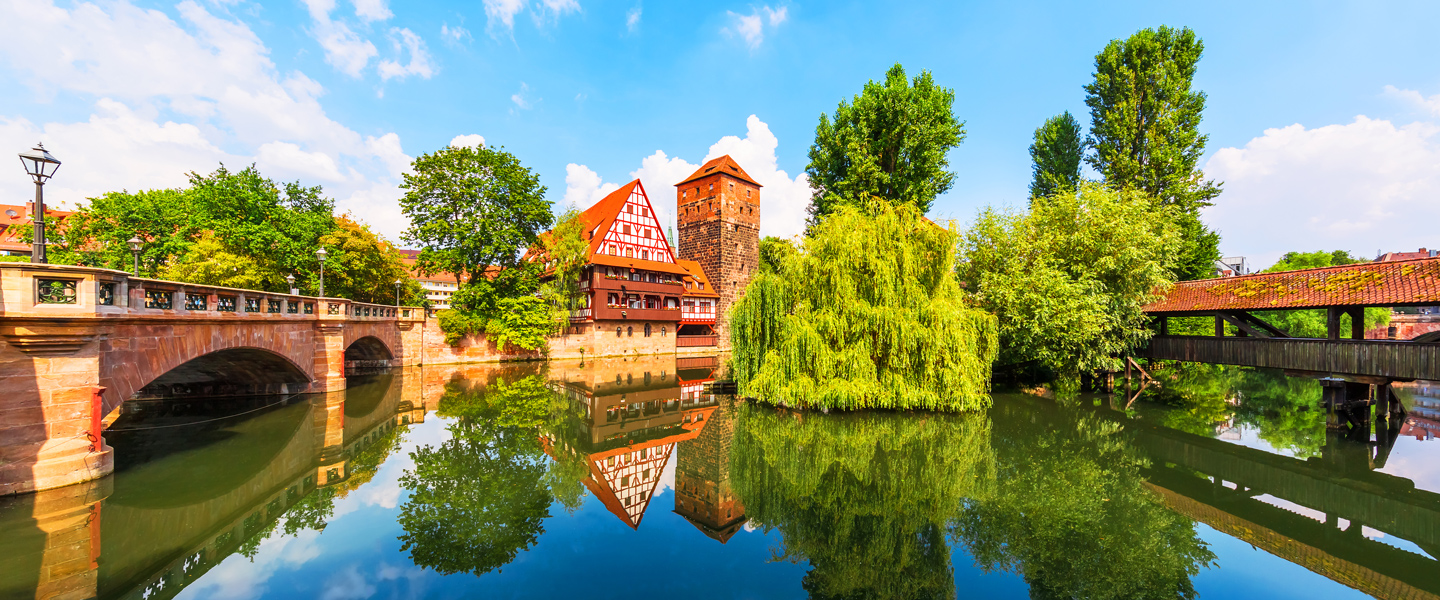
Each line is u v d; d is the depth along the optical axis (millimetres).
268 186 32312
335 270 29875
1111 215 18172
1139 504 8953
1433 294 11539
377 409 16562
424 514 8188
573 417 16500
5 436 7465
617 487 9891
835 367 14602
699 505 8906
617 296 41500
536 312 33000
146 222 29281
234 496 8602
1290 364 15047
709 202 49812
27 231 29516
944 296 15539
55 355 7754
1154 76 26125
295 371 16797
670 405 18859
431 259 31000
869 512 8578
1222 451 12297
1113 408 17125
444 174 30578
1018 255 19188
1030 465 11094
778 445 12758
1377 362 13055
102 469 8336
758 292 16734
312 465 10523
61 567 6070
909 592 5949
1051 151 33531
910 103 23125
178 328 10281
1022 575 6434
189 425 13703
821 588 6020
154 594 5492
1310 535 7746
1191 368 27344
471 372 28297
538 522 8047
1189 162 25812
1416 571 6477
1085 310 16562
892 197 23953
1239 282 17000
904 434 13633
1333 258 46469
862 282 15086
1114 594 5918
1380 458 11820
